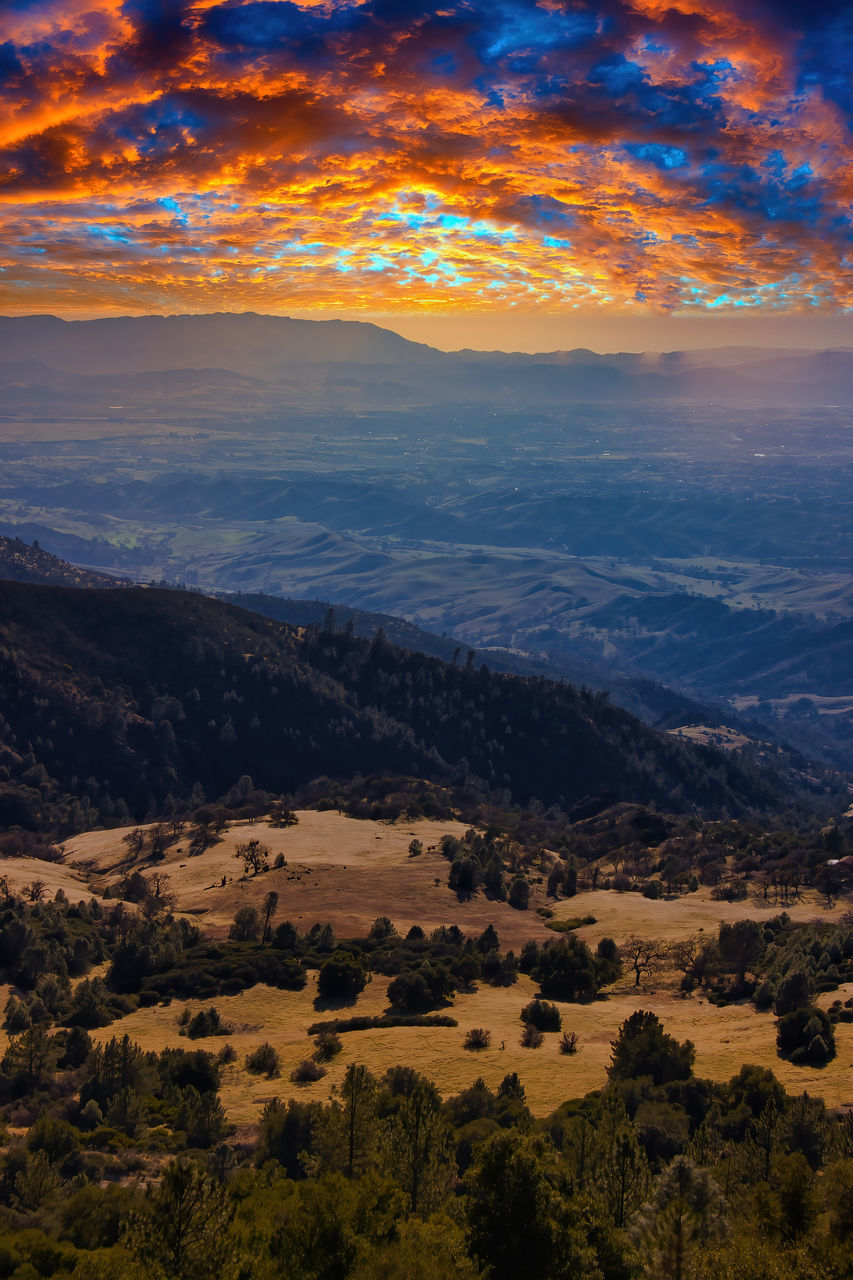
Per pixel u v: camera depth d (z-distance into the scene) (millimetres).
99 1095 72062
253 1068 81312
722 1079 71812
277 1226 43906
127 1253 39562
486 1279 40812
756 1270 38031
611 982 111000
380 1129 55281
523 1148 43281
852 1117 56219
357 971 104250
